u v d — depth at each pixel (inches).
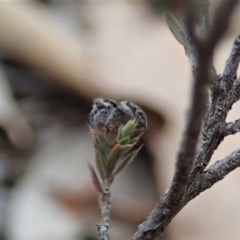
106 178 5.6
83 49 17.6
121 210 13.5
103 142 5.5
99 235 5.6
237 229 12.6
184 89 15.9
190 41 4.7
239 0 3.2
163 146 14.6
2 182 14.3
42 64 17.3
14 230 12.8
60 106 16.7
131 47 17.2
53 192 13.7
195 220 12.8
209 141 4.9
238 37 4.9
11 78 17.1
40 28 17.9
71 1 19.2
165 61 16.6
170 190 4.8
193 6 3.3
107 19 18.2
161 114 15.4
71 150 15.1
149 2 3.2
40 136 15.8
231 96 4.9
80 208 13.3
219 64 14.6
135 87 16.2
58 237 12.7
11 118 15.6
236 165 5.0
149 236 5.0
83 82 16.8
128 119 5.4
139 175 14.2
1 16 17.7
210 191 13.1
